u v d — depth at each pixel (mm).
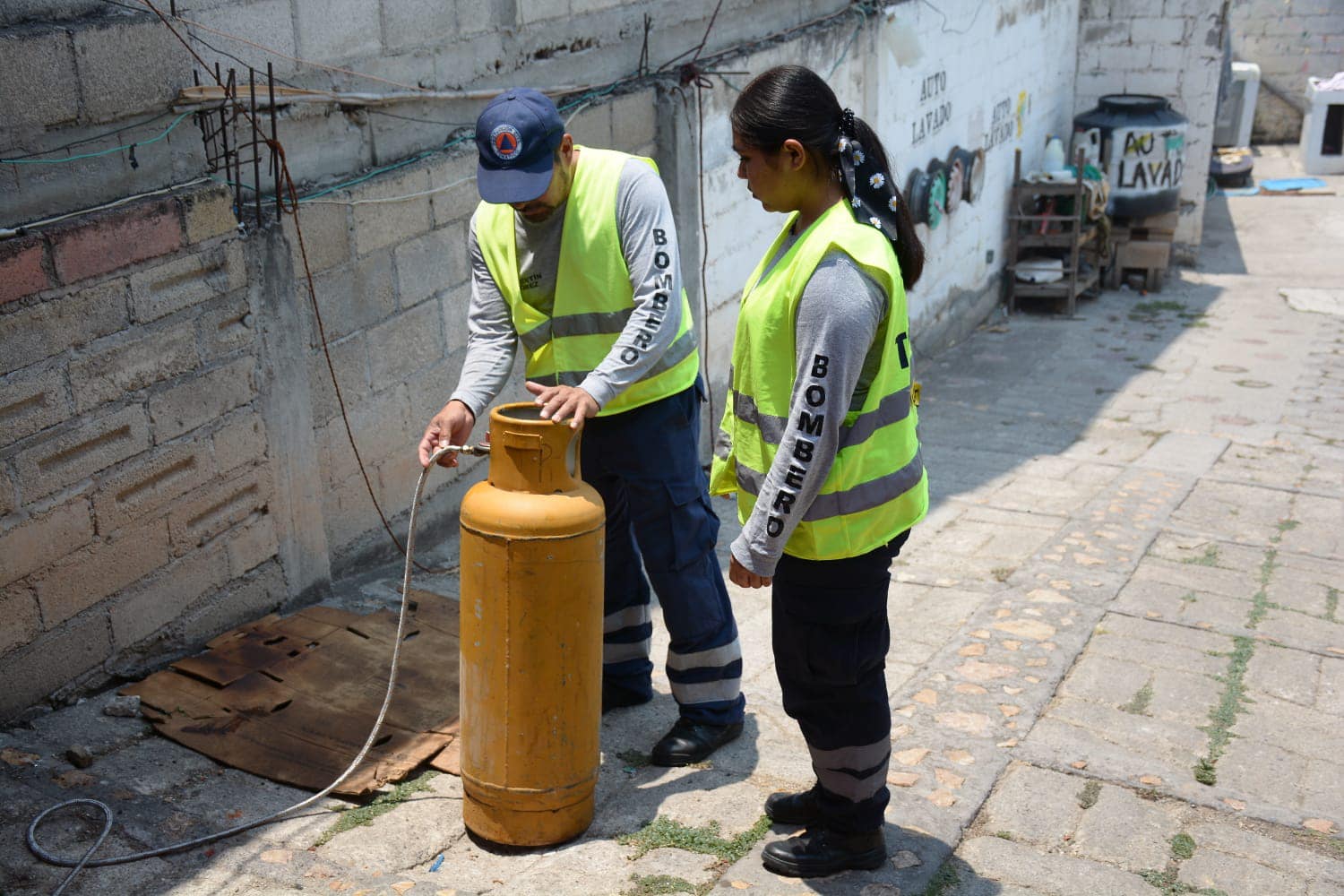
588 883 2920
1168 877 3051
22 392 3396
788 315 2562
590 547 2883
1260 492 6836
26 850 2945
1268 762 3773
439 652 4086
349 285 4691
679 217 6617
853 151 2553
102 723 3570
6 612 3445
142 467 3809
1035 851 3133
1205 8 13086
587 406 2900
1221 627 4816
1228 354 10734
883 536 2676
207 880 2879
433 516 5438
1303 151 18375
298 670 3906
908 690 4141
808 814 3135
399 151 4945
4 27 3391
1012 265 12227
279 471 4379
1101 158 12688
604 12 6074
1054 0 12609
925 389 9883
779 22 7656
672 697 3973
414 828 3154
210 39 4020
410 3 4871
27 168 3447
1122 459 7824
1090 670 4395
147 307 3748
